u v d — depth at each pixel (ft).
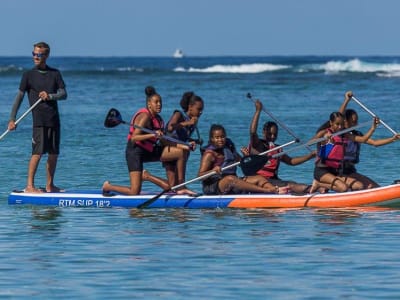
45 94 133.08
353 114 135.74
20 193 134.31
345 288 83.82
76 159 183.73
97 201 131.64
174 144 131.44
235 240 105.40
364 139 132.98
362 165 172.14
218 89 460.96
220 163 131.23
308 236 107.24
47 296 81.97
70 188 147.95
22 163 178.70
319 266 92.02
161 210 127.95
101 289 84.07
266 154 131.75
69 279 87.61
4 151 197.57
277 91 438.81
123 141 218.18
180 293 82.64
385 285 84.58
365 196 127.85
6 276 88.89
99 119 283.38
